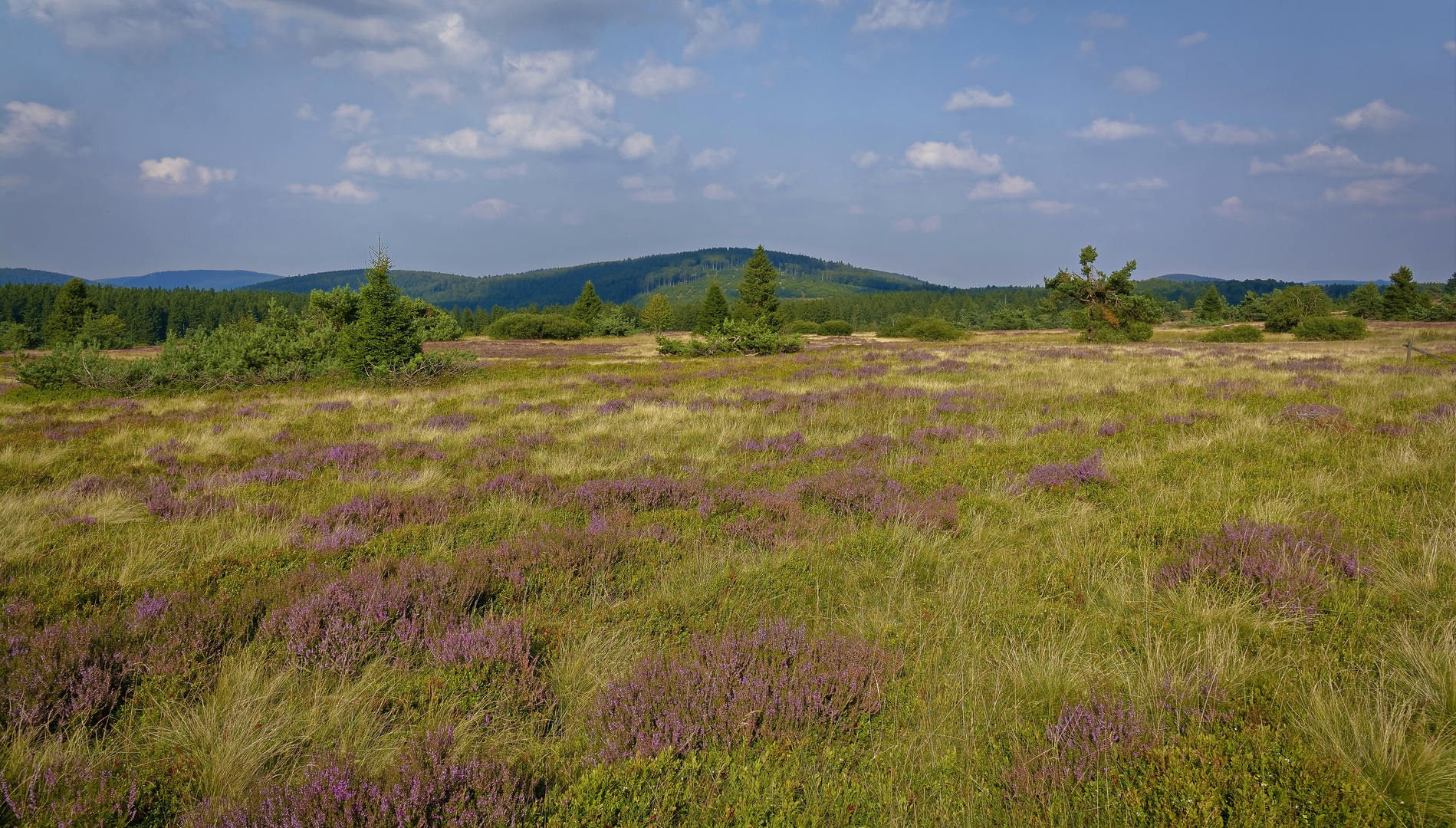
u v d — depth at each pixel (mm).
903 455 9805
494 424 13742
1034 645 4035
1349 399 12594
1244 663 3570
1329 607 4191
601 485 7852
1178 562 5031
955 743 3137
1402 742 2770
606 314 80125
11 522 6758
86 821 2496
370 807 2512
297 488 8703
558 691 3670
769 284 61625
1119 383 16750
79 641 3674
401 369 22422
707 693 3330
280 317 29672
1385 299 75688
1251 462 8133
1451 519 5441
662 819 2562
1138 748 2865
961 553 5680
